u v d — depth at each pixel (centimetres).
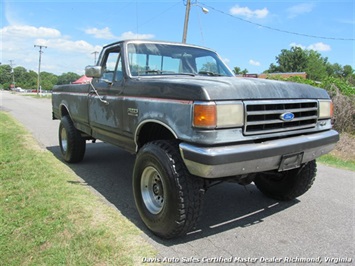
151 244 318
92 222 354
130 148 409
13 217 367
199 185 308
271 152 300
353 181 548
